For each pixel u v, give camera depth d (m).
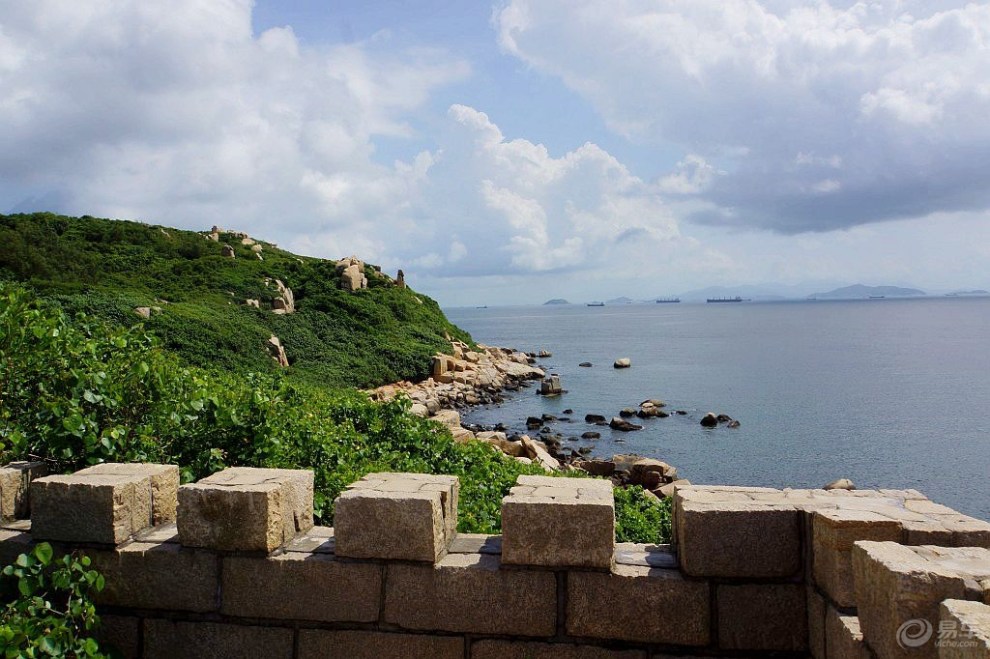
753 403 40.91
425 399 37.50
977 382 48.62
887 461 27.09
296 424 8.65
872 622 3.17
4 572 4.24
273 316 42.22
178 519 4.43
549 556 4.11
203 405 7.33
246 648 4.39
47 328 6.96
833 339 96.62
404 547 4.21
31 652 3.93
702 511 4.05
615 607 4.10
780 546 4.02
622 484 23.50
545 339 108.94
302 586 4.32
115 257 48.22
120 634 4.49
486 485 10.19
